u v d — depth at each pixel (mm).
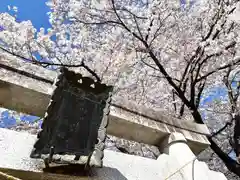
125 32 6531
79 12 6582
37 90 2031
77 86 1745
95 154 1749
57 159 1658
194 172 2078
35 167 1554
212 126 7934
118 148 5988
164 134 2555
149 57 6566
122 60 5957
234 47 6129
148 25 6062
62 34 7086
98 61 6160
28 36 5941
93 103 1789
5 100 2039
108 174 1824
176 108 7082
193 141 2664
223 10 6094
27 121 5746
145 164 2174
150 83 6898
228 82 7000
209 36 6207
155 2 5965
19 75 2070
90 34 7098
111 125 2406
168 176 2121
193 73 6828
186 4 6871
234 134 6270
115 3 6492
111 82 6082
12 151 1622
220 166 7328
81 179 1627
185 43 6402
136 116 2537
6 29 5887
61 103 1649
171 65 6938
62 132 1601
